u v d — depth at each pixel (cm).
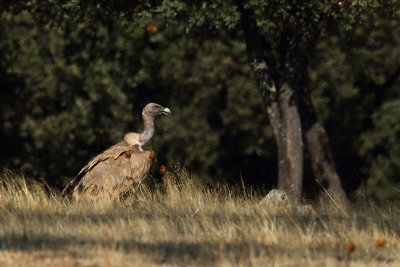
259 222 2656
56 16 4756
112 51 6209
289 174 4397
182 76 6247
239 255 2231
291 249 2369
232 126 6225
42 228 2531
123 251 2172
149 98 6444
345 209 3516
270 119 4531
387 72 6053
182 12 4309
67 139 6259
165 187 3684
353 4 3878
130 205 3350
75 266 1955
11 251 2108
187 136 6281
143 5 4394
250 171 6469
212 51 6134
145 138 3869
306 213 3228
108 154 3547
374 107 6175
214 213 3112
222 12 4131
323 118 6038
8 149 6362
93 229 2550
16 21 6072
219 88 6231
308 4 4012
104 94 6244
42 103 6238
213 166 6384
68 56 6181
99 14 4556
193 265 2069
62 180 6122
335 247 2428
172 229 2673
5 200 3175
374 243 2533
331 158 4784
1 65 6156
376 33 5900
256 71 4588
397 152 5997
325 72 5991
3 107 6219
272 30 4656
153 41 6072
